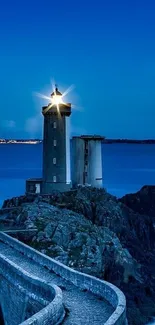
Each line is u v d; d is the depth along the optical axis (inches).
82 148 3513.8
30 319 770.8
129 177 7229.3
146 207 3981.3
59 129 3189.0
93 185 3503.9
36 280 1026.7
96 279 1072.8
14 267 1151.6
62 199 2903.5
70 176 3257.9
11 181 6314.0
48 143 3211.1
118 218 2933.1
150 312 2159.2
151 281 2475.4
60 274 1246.9
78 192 3019.2
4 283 1214.9
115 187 6097.4
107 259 2314.2
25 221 2325.3
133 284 2352.4
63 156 3181.6
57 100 3198.8
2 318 1232.2
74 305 979.3
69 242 2212.1
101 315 912.3
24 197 3058.6
